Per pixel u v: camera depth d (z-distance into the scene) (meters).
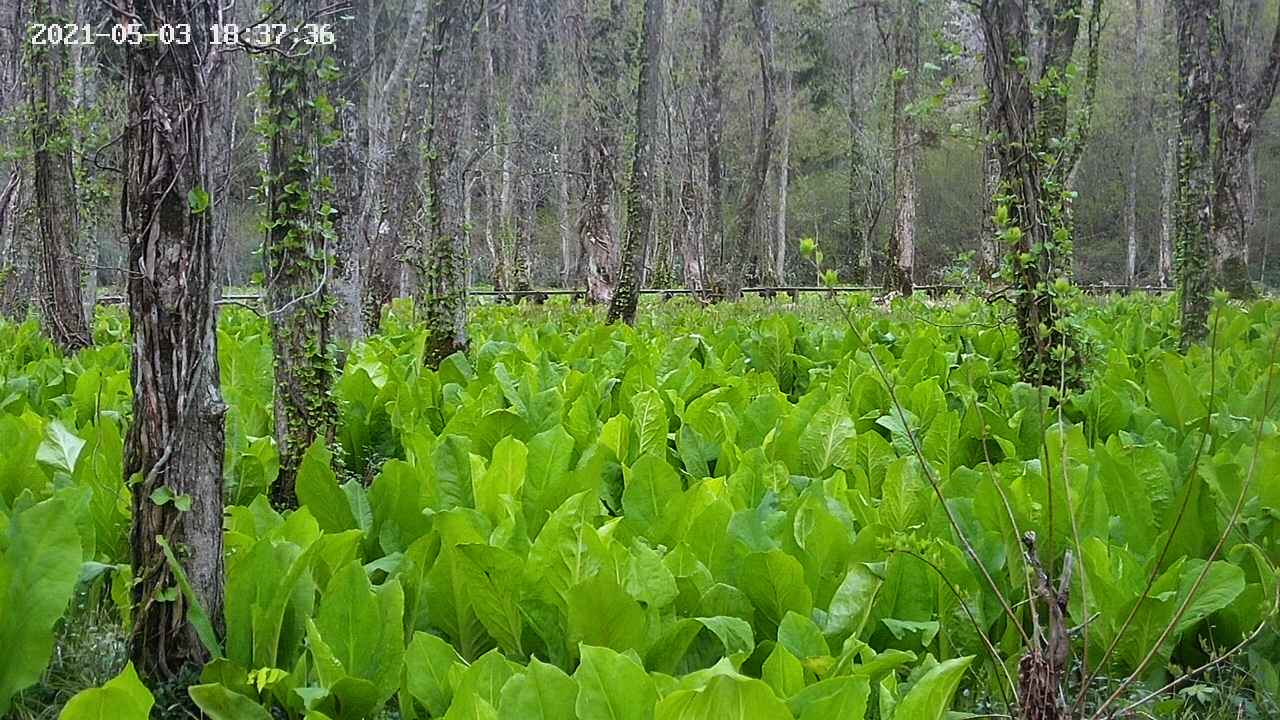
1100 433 6.04
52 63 9.92
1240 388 6.75
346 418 6.22
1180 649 3.73
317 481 4.11
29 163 13.30
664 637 3.16
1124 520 4.19
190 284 3.19
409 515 4.13
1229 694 3.35
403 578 3.55
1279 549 3.95
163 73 3.07
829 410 5.18
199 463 3.28
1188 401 5.88
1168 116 31.89
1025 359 6.98
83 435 5.09
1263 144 40.31
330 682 3.00
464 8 10.20
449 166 10.12
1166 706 3.21
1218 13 12.77
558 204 42.69
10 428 4.73
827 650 3.03
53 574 3.04
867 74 39.00
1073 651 3.55
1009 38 6.80
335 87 9.54
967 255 7.73
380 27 17.36
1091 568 3.52
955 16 14.84
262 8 5.50
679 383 7.04
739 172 39.31
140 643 3.30
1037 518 4.01
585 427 5.69
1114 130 39.47
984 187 17.02
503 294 25.25
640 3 27.77
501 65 30.78
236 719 2.88
